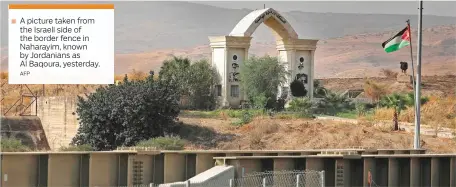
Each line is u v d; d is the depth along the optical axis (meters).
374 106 85.19
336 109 84.25
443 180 45.66
